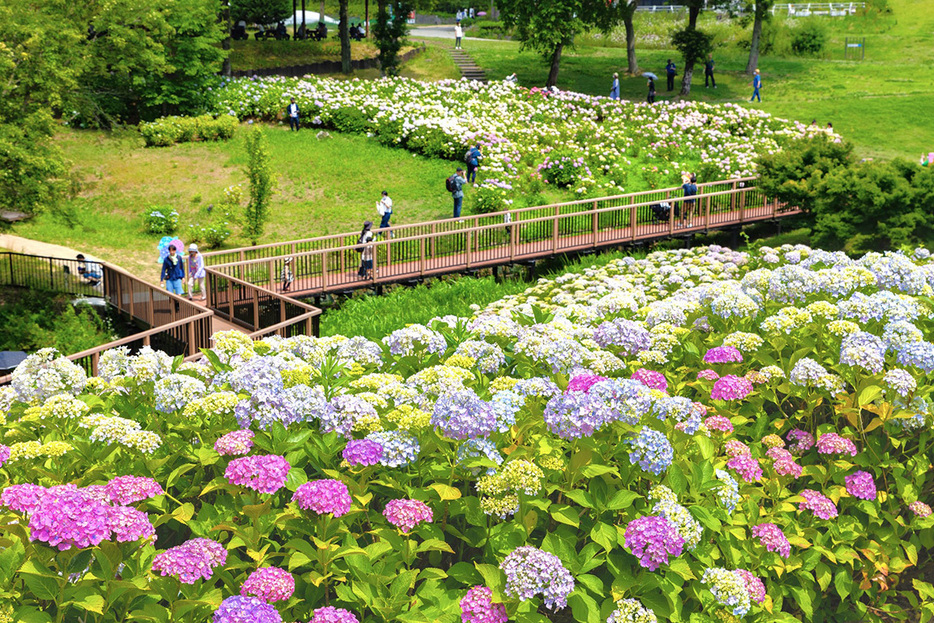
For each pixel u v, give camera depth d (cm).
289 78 4512
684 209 2720
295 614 379
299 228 2895
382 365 599
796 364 535
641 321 738
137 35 3116
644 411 434
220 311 1873
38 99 2188
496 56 5750
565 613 435
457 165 3469
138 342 1508
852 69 5528
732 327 674
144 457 420
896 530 502
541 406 488
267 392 438
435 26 7738
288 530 398
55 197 2294
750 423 553
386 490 438
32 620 327
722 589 396
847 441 500
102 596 343
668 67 5003
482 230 2370
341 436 450
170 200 3134
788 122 4103
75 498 345
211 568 360
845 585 478
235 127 3794
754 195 2819
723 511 428
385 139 3700
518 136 3700
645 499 441
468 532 413
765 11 5356
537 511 433
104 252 2656
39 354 518
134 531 348
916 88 4956
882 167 2081
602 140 3759
